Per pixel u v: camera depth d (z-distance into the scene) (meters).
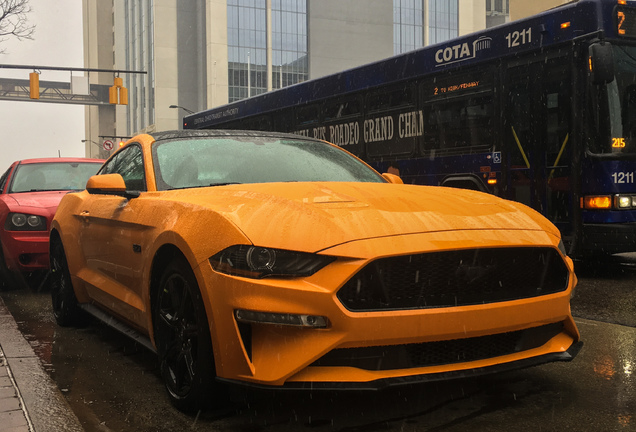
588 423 3.20
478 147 9.53
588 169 8.14
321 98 12.57
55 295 5.79
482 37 9.48
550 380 3.88
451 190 4.07
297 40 82.69
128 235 4.17
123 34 94.06
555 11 8.55
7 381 3.99
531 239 3.32
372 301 3.00
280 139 4.92
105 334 5.32
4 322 5.77
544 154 8.68
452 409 3.41
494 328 3.15
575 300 6.59
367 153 11.44
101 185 4.25
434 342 3.12
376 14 86.00
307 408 3.45
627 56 8.32
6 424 3.25
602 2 8.19
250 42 79.88
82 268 5.18
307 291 2.95
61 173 8.80
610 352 4.50
